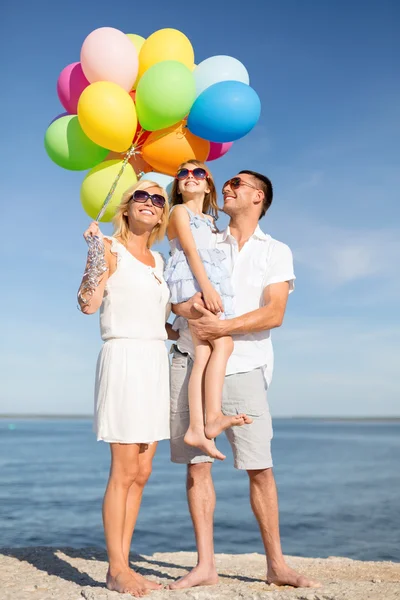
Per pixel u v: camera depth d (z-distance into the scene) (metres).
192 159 3.90
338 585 3.46
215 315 3.50
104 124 3.77
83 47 4.07
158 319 3.47
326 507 16.17
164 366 3.46
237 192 3.78
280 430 142.00
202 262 3.60
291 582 3.50
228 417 3.30
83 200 4.10
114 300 3.40
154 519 13.73
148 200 3.50
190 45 4.31
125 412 3.28
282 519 13.90
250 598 3.12
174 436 3.67
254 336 3.71
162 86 3.76
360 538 11.35
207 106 3.88
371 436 95.06
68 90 4.27
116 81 4.03
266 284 3.71
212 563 3.57
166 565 4.66
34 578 3.78
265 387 3.74
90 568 4.09
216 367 3.46
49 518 13.29
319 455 44.38
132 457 3.31
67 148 4.09
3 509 14.73
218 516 14.20
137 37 4.52
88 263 3.25
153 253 3.74
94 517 13.49
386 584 3.46
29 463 33.19
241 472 29.28
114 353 3.35
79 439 70.06
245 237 3.85
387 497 18.53
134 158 4.25
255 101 3.96
